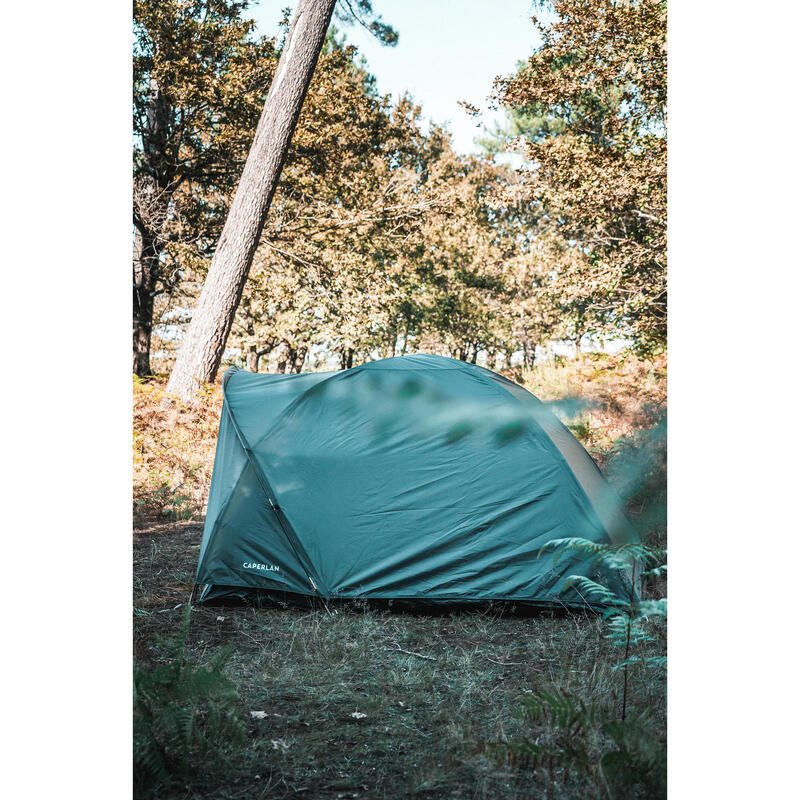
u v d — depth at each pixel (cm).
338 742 294
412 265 1986
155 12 1423
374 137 1778
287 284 1526
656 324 1098
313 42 1030
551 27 1130
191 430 882
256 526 477
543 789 258
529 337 2016
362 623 439
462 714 317
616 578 459
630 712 286
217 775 264
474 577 466
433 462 498
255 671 363
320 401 524
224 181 1524
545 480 486
